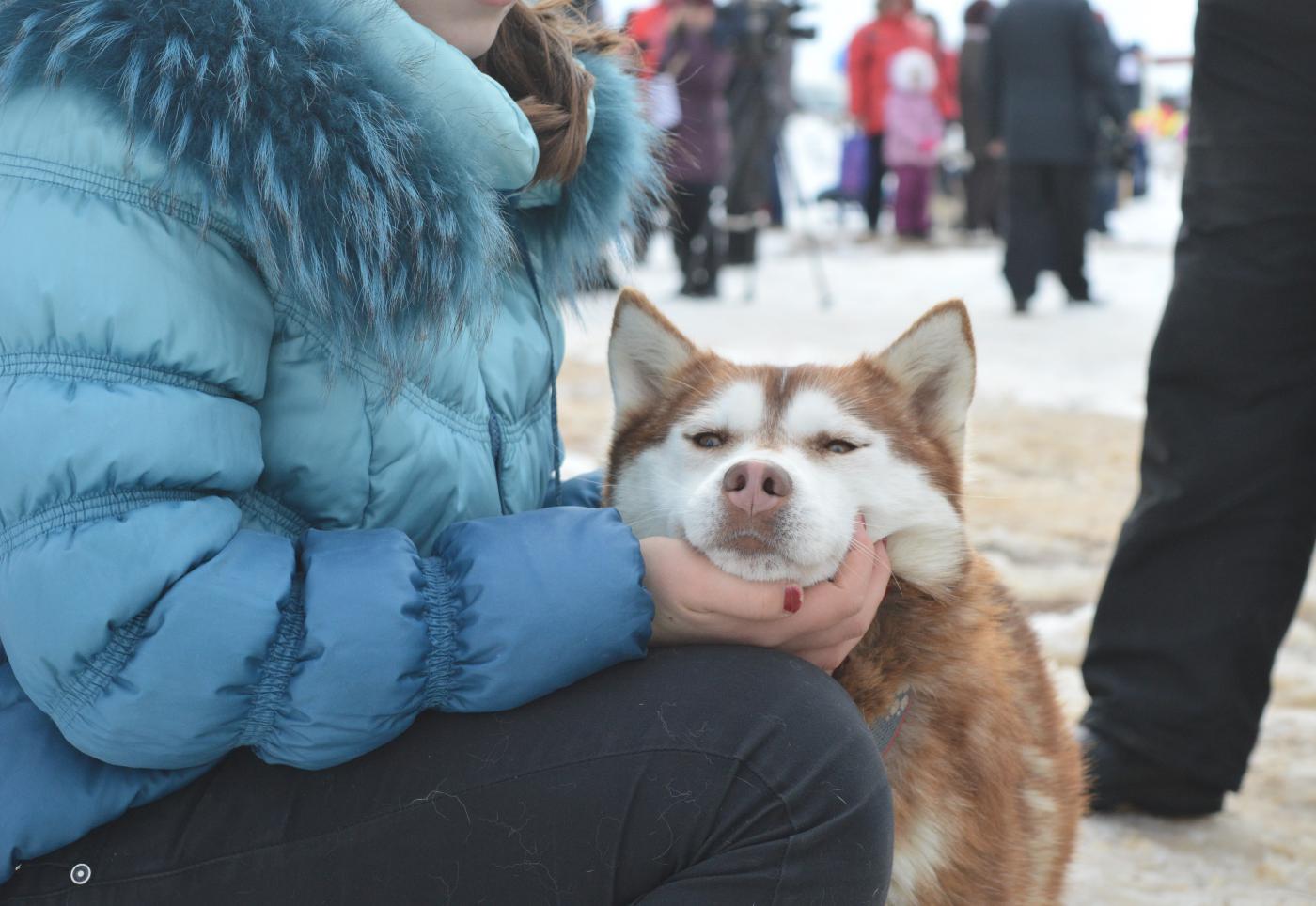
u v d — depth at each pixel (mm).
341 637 1148
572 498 2018
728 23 9406
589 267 1813
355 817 1207
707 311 8828
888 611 1708
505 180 1445
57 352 1124
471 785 1206
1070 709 2881
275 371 1297
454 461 1402
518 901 1204
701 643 1370
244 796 1231
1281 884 2201
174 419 1135
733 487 1473
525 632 1200
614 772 1199
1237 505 2318
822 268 11828
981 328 8242
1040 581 3770
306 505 1336
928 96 14039
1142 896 2158
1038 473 4980
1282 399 2279
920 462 1842
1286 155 2160
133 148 1157
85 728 1138
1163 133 28781
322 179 1221
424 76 1336
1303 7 2096
